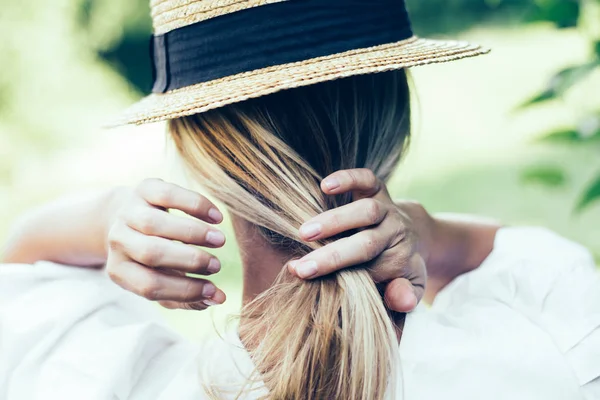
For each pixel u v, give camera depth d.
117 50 7.25
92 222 1.15
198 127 0.93
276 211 0.90
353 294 0.84
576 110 1.62
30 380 0.91
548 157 5.88
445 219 1.32
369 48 0.91
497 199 5.45
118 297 1.03
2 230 5.50
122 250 0.88
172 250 0.85
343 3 0.90
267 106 0.91
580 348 0.90
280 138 0.91
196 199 0.86
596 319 0.92
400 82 1.00
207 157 0.92
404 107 1.00
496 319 0.94
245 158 0.91
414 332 0.92
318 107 0.92
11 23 6.79
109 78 7.22
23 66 6.80
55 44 6.93
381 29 0.94
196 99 0.89
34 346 0.93
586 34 1.55
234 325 0.97
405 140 1.03
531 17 1.57
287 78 0.87
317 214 0.89
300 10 0.89
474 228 1.29
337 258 0.83
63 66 6.95
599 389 0.88
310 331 0.85
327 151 0.92
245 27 0.90
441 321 0.96
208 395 0.88
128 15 7.17
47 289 1.00
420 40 1.02
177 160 1.01
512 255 1.09
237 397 0.86
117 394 0.90
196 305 0.93
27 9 6.84
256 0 0.89
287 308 0.86
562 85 1.52
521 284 0.98
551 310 0.94
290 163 0.90
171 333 1.02
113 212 1.13
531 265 1.02
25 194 6.15
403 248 0.88
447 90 7.71
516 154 6.29
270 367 0.86
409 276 0.92
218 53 0.91
